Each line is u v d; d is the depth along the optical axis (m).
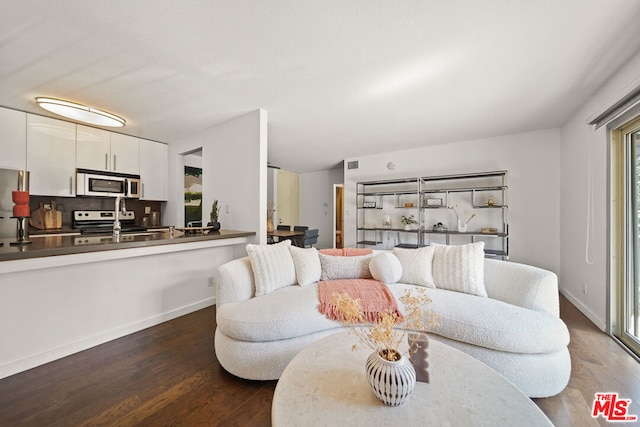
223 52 1.87
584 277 2.77
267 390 1.56
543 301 1.77
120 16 1.51
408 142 4.35
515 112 3.03
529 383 1.46
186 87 2.39
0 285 1.64
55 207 3.48
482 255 2.13
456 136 4.02
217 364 1.82
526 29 1.63
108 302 2.13
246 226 3.06
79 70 2.10
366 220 5.39
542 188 3.71
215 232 2.96
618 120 2.12
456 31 1.65
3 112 2.83
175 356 1.91
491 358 1.53
